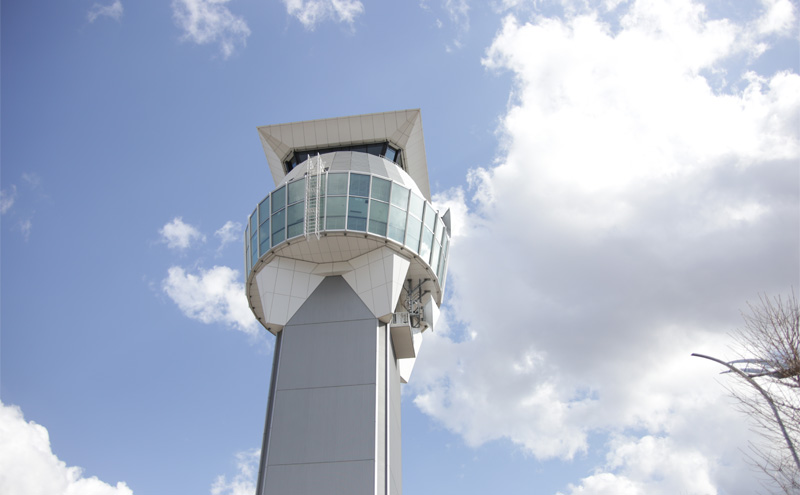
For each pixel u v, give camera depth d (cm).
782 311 2298
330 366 4219
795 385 2170
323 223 4450
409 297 4809
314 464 3869
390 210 4578
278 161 5516
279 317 4444
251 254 4809
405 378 4916
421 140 5503
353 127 5419
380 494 3797
